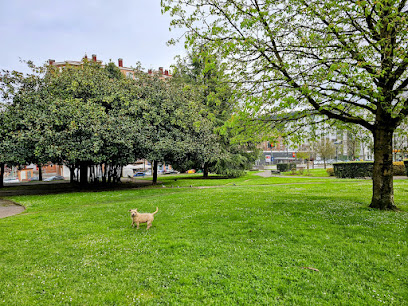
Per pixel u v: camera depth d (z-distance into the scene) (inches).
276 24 374.3
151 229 328.2
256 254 232.5
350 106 418.3
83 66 986.1
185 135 1013.8
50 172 2554.1
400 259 211.5
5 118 765.3
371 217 328.2
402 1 334.3
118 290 181.6
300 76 346.3
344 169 1127.6
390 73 327.6
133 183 1270.9
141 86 1000.9
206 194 643.5
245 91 365.4
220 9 368.5
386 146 378.3
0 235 325.7
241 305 159.6
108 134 781.3
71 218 415.8
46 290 185.3
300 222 321.4
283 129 429.7
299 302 161.2
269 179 1274.6
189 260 225.6
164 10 354.3
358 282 181.9
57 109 763.4
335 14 367.6
